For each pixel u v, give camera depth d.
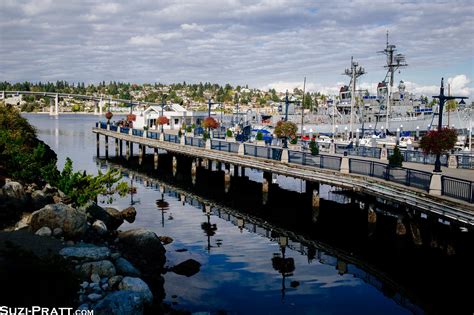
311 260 19.59
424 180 19.33
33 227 16.48
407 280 17.38
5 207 17.47
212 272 17.88
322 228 24.70
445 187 18.20
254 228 24.50
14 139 28.34
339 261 19.52
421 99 80.31
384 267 18.75
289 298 15.60
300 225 25.36
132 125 68.81
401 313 14.57
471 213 15.89
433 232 19.78
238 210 28.95
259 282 16.97
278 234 23.61
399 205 21.67
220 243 21.88
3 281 10.18
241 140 50.81
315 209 26.28
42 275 10.70
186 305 14.78
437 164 21.36
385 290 16.41
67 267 12.15
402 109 72.38
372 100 69.38
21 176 22.86
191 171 42.00
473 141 55.72
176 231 23.94
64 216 16.67
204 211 28.78
